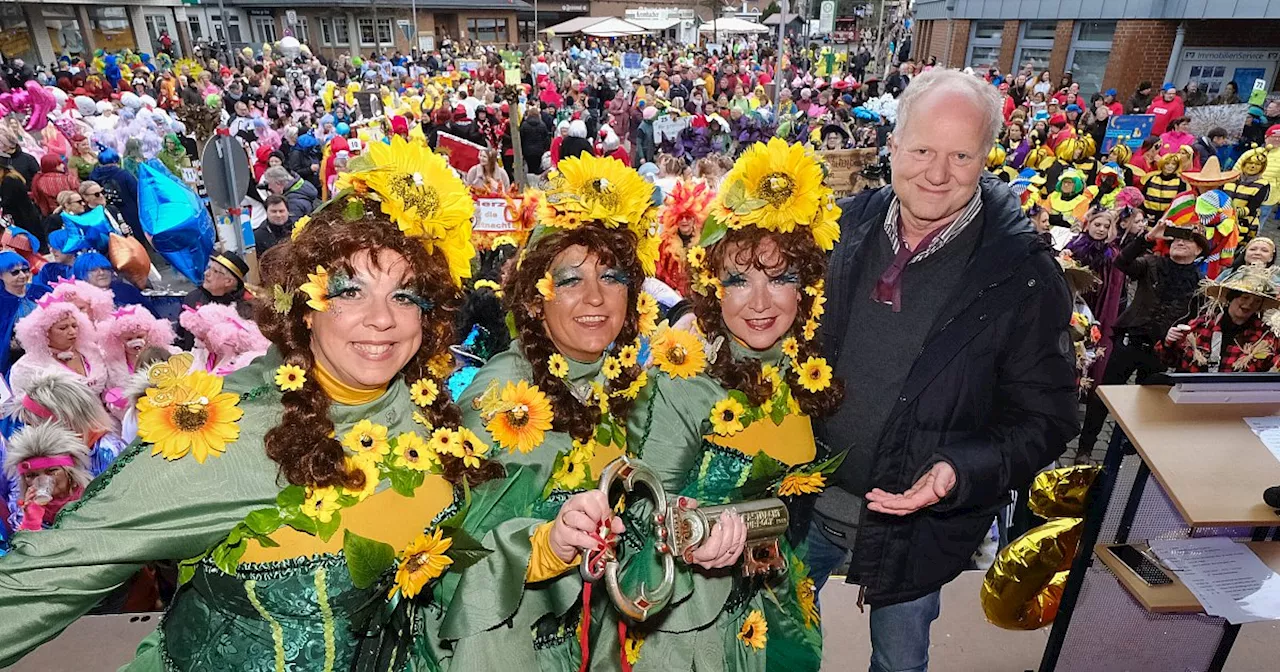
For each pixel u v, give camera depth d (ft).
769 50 100.17
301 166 34.35
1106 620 7.22
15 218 23.48
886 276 6.40
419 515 4.71
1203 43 45.85
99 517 4.00
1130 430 5.90
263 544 4.28
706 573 5.82
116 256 15.15
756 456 6.13
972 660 8.47
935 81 6.01
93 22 87.25
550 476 5.55
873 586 6.77
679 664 5.90
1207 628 7.36
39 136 42.83
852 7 133.90
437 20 124.67
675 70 71.87
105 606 9.34
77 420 9.93
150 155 33.40
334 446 4.38
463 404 5.63
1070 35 53.11
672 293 10.24
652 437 5.96
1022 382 6.07
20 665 8.20
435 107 46.88
